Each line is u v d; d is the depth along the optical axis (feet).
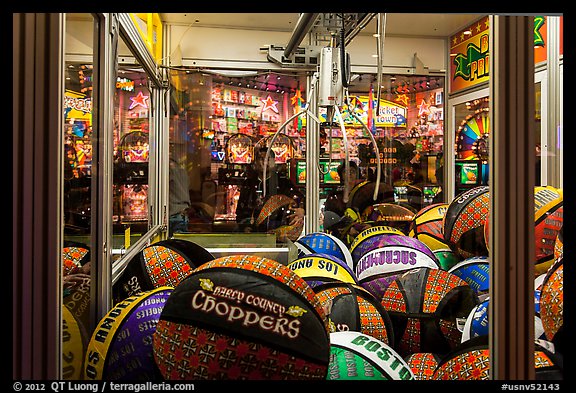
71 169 3.57
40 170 2.22
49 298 2.22
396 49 10.85
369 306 4.11
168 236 10.66
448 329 4.23
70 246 3.42
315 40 8.53
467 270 5.10
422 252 5.23
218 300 2.64
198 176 10.94
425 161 11.28
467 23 6.92
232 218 10.97
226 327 2.57
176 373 2.60
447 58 10.91
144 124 9.11
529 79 2.47
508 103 2.46
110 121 4.71
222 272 2.78
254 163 10.92
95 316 4.31
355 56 10.75
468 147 10.60
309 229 10.50
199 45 10.43
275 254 8.00
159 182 10.64
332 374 2.99
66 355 2.98
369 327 3.95
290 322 2.63
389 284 4.89
